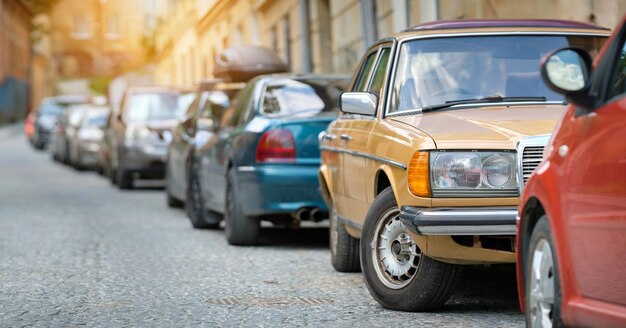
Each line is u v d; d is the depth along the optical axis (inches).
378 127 337.1
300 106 490.3
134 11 5251.0
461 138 294.8
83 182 1133.7
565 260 216.2
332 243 414.0
